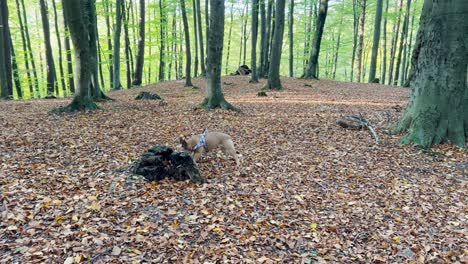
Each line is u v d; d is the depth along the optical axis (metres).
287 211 4.86
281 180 5.88
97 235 3.99
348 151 7.32
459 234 4.39
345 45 34.88
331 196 5.38
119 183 5.27
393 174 6.22
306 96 15.32
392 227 4.56
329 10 33.22
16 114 10.21
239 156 6.91
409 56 32.47
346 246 4.12
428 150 7.24
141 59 22.84
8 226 4.02
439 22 7.57
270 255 3.86
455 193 5.51
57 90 24.94
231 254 3.82
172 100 14.33
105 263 3.54
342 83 21.62
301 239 4.20
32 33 29.34
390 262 3.86
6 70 17.36
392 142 7.80
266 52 25.14
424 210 4.98
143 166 5.59
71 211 4.45
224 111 10.95
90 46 13.19
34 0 26.27
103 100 13.39
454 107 7.60
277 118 10.21
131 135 8.00
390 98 14.80
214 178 5.80
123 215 4.47
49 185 5.14
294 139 8.12
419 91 7.98
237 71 26.73
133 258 3.65
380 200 5.28
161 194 5.07
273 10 26.91
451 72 7.55
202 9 36.03
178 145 7.34
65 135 7.71
